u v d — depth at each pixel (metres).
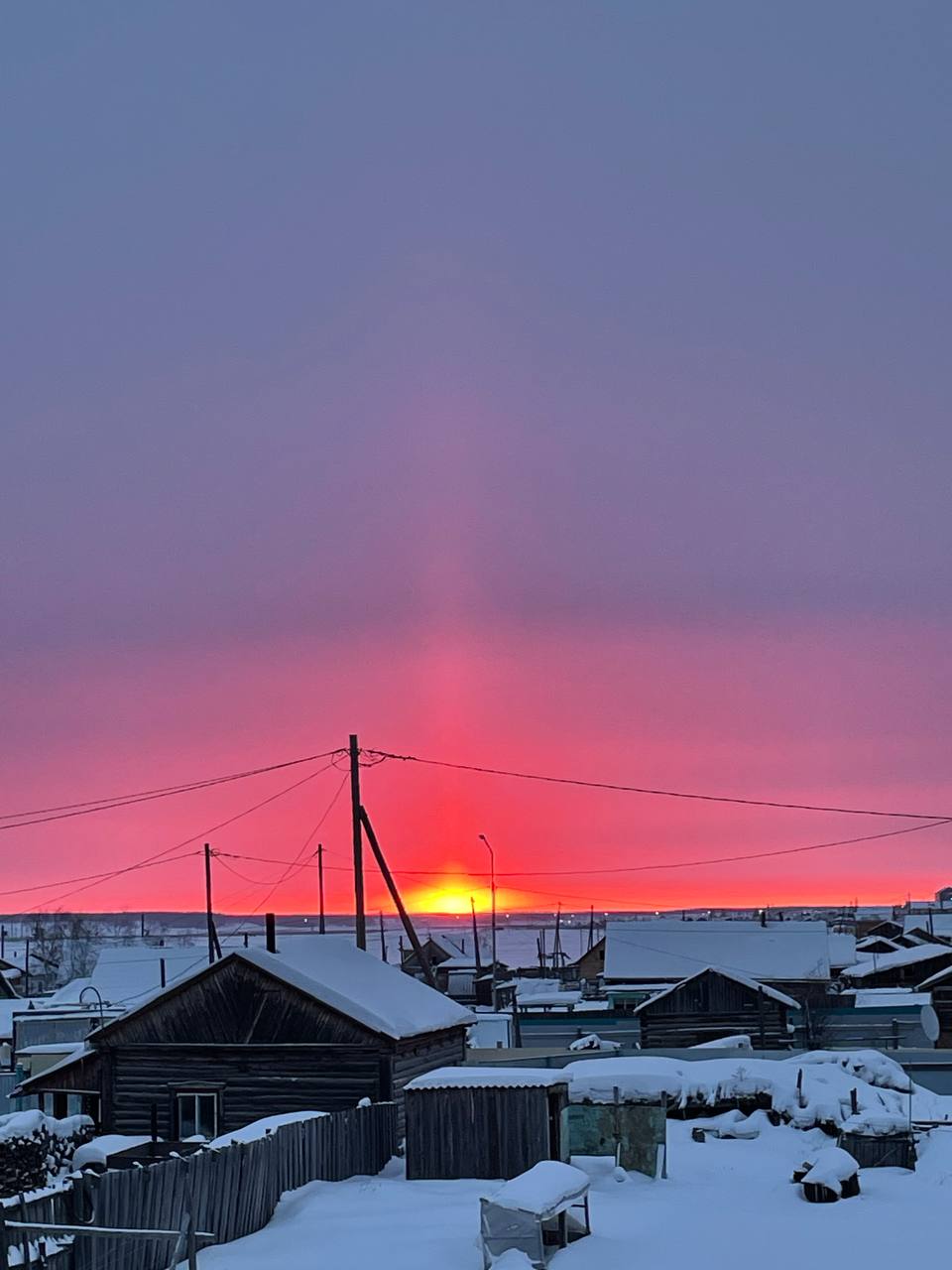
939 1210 28.66
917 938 116.81
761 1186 31.64
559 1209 24.27
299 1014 37.97
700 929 89.88
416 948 54.84
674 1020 75.12
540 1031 85.19
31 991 120.06
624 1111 33.16
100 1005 61.31
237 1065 38.06
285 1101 37.62
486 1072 32.03
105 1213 21.48
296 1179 29.17
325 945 42.47
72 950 155.62
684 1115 40.66
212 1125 37.91
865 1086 42.50
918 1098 45.19
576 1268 23.30
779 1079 41.34
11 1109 51.19
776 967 84.00
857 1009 78.88
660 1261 23.81
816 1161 30.88
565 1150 32.25
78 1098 40.91
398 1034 37.28
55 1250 20.14
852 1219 27.56
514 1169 30.80
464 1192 29.42
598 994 95.38
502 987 102.94
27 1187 27.75
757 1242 25.38
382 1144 34.22
